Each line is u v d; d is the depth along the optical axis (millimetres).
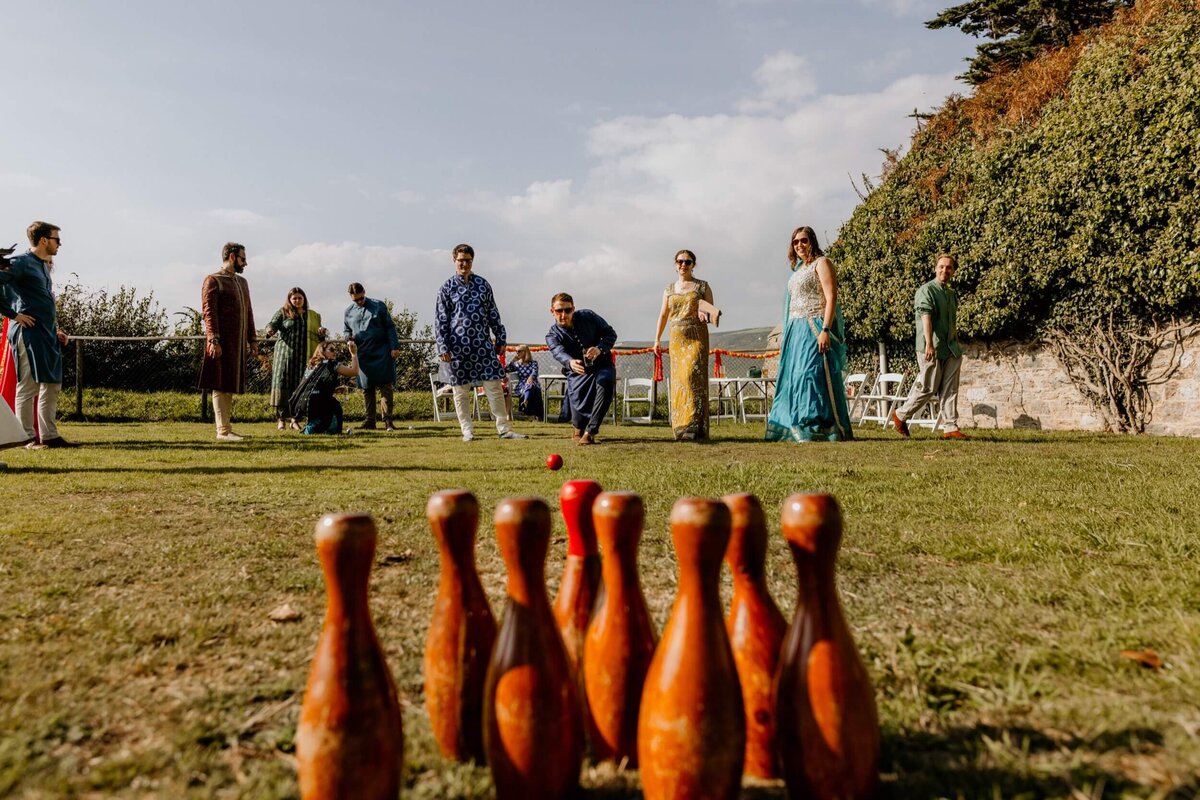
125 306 18391
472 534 1340
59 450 7504
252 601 2393
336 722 1072
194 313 16750
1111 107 11273
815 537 1147
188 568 2781
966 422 14047
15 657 1908
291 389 11656
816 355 8570
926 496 4285
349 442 8922
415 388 18219
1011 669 1751
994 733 1447
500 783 1161
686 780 1078
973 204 13453
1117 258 11156
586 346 8633
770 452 7270
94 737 1507
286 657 1933
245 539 3262
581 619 1413
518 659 1166
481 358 9117
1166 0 11359
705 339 9062
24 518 3734
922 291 9047
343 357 11820
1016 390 13109
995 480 4926
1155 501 3977
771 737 1265
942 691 1630
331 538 1096
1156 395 11062
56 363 7789
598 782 1272
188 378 15711
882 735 1432
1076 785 1216
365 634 1126
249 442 8844
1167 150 10469
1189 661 1737
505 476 5402
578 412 8602
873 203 16141
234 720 1564
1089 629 2012
